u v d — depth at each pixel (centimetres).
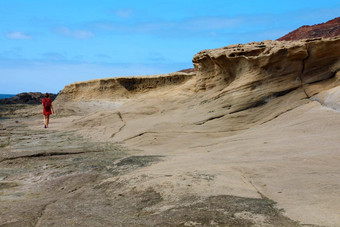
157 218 295
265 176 404
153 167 538
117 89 2678
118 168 569
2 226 296
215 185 371
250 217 282
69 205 361
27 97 4503
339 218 265
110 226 285
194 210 304
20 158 684
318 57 952
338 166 415
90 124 1358
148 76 2662
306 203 307
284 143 605
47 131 1277
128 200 362
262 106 976
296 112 863
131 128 1123
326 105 820
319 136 613
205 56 1331
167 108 1344
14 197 421
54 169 590
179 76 2539
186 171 443
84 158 686
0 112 2697
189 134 895
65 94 2856
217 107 1055
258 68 1029
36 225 296
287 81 982
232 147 655
